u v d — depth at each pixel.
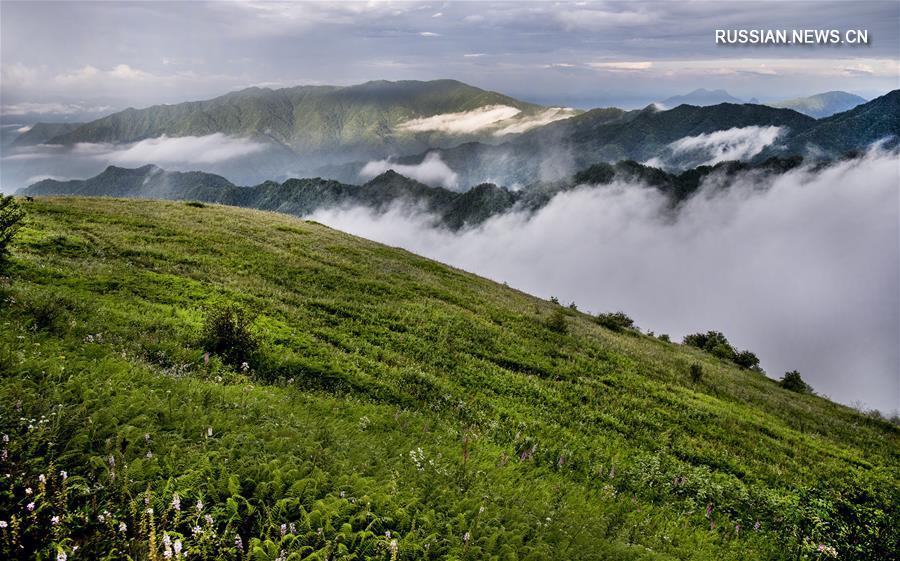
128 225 36.44
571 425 20.44
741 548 12.42
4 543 5.23
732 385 38.97
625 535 10.59
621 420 22.83
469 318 33.78
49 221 32.03
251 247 38.09
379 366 20.25
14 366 9.18
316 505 7.18
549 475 13.95
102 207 41.94
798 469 22.23
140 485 6.65
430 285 42.12
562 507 10.99
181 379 11.92
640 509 13.04
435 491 9.23
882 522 12.66
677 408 26.86
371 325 26.53
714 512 14.83
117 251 28.02
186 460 7.49
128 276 22.78
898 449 32.25
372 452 10.40
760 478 19.94
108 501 6.16
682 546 11.35
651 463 17.30
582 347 35.41
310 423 11.12
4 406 7.47
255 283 28.41
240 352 16.69
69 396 8.59
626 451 18.89
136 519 6.15
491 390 22.11
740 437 24.69
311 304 27.25
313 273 34.88
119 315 16.64
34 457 6.71
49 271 20.22
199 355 15.15
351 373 18.41
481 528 8.34
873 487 20.69
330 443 10.17
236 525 6.66
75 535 5.74
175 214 45.88
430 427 15.05
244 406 10.87
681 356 46.84
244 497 7.23
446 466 10.93
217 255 33.62
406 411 15.66
